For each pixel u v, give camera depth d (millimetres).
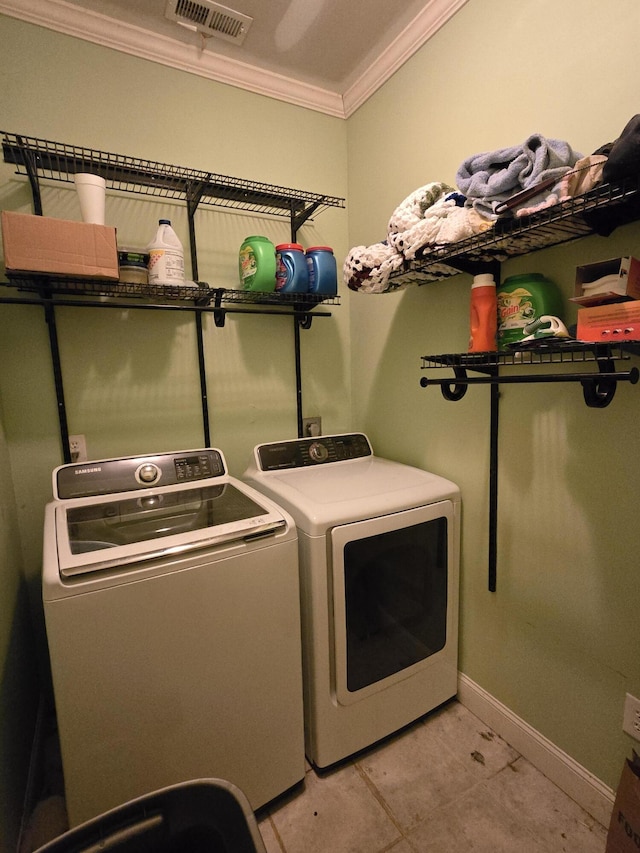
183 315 1684
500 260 1292
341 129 1981
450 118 1444
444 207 1180
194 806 761
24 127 1359
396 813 1227
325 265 1693
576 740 1236
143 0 1368
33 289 1332
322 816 1223
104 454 1582
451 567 1509
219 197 1686
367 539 1283
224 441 1826
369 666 1356
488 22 1284
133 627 965
